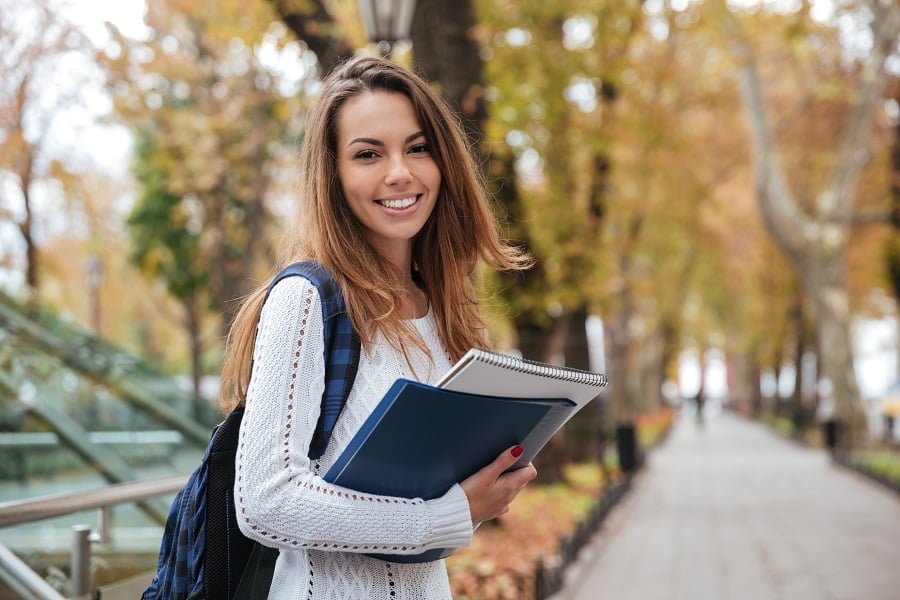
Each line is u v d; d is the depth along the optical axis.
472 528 2.79
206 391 34.94
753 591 12.23
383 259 3.10
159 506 6.91
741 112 39.41
